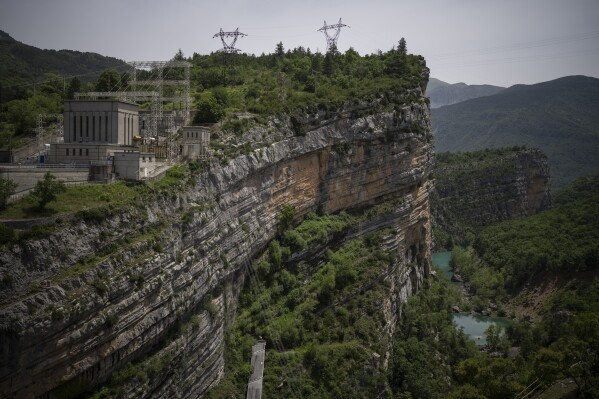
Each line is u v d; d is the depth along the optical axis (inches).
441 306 6496.1
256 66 7450.8
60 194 2967.5
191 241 3395.7
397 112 6127.0
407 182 6323.8
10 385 2215.8
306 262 5049.2
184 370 3272.6
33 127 4916.3
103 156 3718.0
